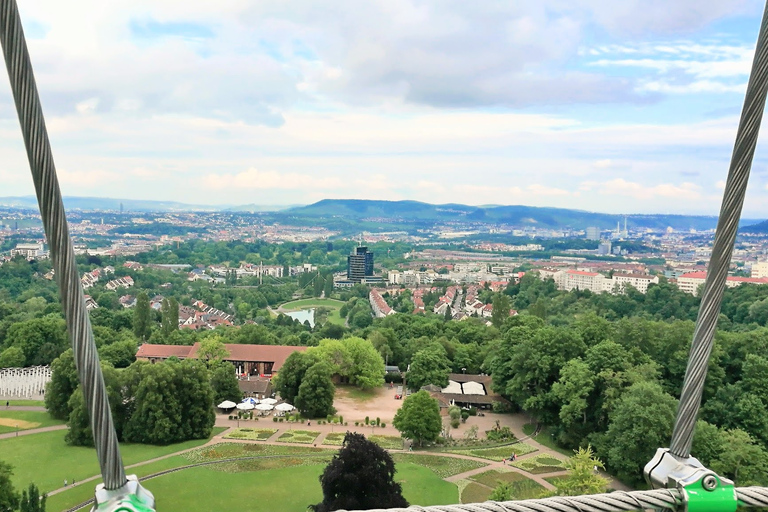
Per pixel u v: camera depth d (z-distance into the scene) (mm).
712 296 7156
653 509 7164
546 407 82312
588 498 7031
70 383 81938
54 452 69750
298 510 56156
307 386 86750
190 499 57844
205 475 63969
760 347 75062
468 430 82062
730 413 66812
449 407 88938
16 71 5988
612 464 64250
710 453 57594
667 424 61094
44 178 6074
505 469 67625
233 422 83812
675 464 7234
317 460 69125
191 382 76812
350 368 102562
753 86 7070
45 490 58812
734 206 7090
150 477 63281
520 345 87062
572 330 89438
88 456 68438
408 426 74188
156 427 73500
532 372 82938
